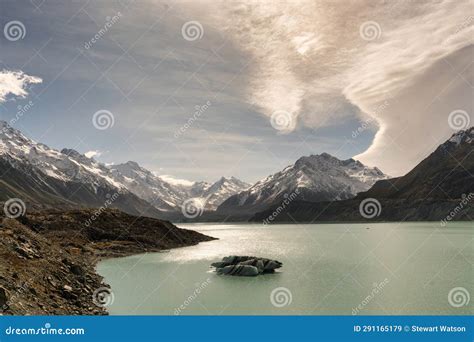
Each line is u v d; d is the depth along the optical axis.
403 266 68.69
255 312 39.31
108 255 91.81
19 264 38.88
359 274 61.06
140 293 48.75
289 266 72.44
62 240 97.81
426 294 45.88
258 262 66.25
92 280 51.94
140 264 77.50
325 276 60.12
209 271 67.31
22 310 27.92
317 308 40.66
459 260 75.00
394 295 45.66
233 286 53.41
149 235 124.38
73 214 120.06
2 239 44.41
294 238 163.50
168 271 67.62
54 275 41.91
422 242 119.31
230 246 124.81
